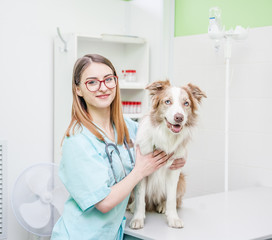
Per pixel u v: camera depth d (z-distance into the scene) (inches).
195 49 118.2
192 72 119.6
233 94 109.0
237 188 109.6
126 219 72.8
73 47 112.1
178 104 64.1
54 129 122.0
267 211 78.1
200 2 116.6
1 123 112.3
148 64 130.0
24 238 115.7
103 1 133.3
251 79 104.4
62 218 65.0
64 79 115.8
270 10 100.0
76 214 63.1
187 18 121.0
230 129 110.2
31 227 92.0
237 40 106.6
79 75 65.3
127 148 69.5
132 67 136.9
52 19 121.6
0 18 111.3
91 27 131.0
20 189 90.7
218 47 101.1
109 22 135.6
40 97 120.0
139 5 135.3
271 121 100.7
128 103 127.9
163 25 125.7
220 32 97.8
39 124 120.0
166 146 65.7
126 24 140.1
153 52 130.9
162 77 126.9
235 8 108.1
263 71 101.7
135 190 69.8
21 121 116.0
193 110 68.2
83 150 61.4
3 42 111.9
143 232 65.4
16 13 114.0
